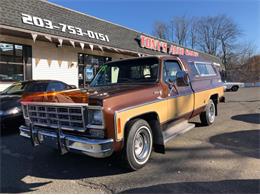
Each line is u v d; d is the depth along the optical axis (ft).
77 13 43.96
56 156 17.85
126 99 14.11
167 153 17.69
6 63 35.81
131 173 14.57
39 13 36.86
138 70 18.45
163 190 12.36
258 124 26.89
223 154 17.34
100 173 14.78
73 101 13.79
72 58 45.96
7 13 32.14
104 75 20.02
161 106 16.58
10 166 16.07
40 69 40.40
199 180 13.33
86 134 13.67
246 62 190.90
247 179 13.37
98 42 45.09
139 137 15.11
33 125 15.81
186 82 19.26
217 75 28.43
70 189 12.88
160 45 66.69
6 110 23.90
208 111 25.54
